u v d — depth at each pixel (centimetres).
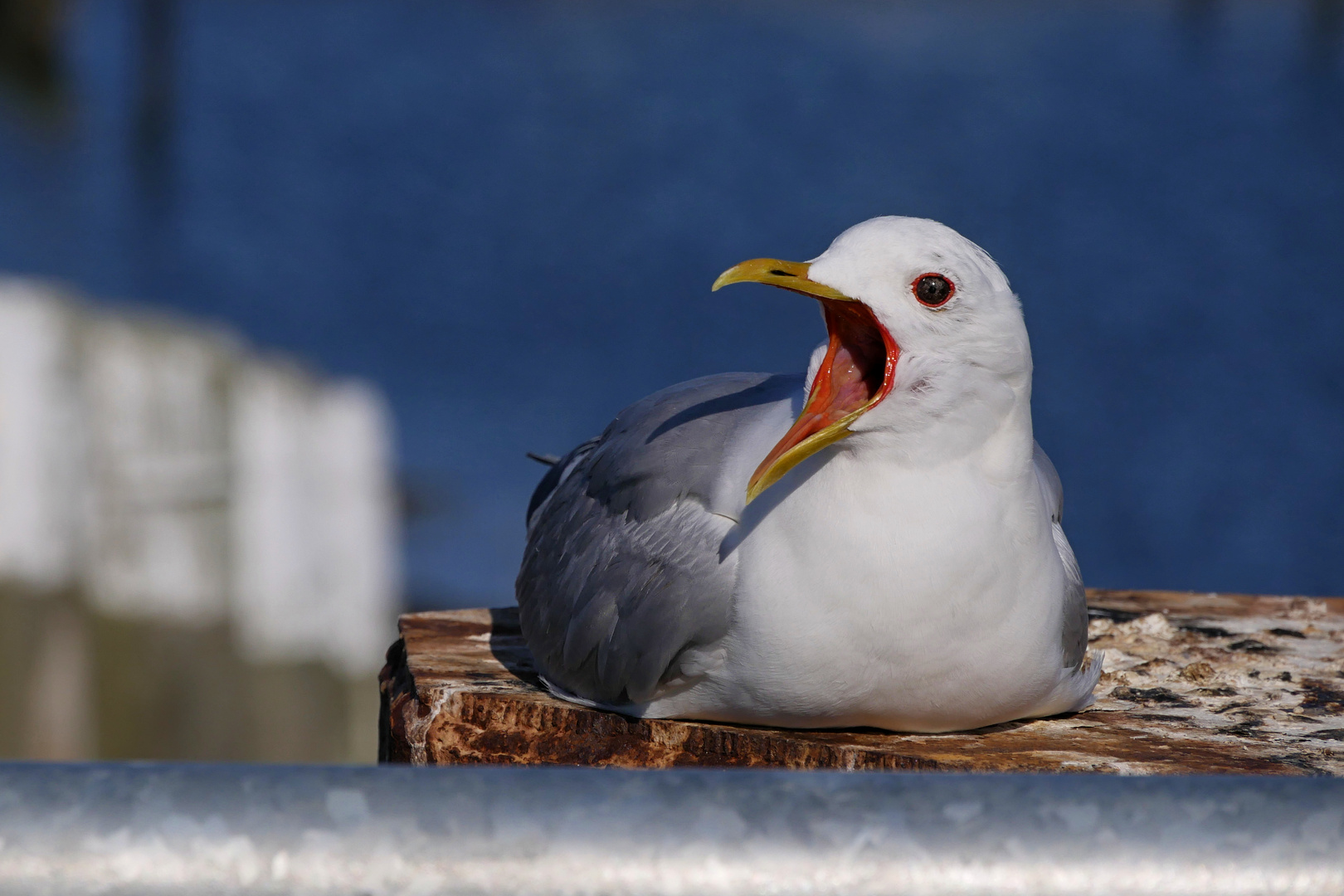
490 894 206
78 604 1185
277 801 209
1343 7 6762
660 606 506
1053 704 546
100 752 1193
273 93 5741
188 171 4778
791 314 3772
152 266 3953
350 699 1288
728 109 5478
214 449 1232
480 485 2592
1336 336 3341
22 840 203
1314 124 5147
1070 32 6556
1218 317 3450
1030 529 484
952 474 471
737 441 522
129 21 5909
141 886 203
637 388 3362
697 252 4209
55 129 4875
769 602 485
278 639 1254
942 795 216
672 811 212
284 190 4669
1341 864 208
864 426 462
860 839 211
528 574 588
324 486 1280
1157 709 588
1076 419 2912
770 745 522
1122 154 4784
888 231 459
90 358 1195
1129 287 3634
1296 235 4016
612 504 544
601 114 5488
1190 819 211
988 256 469
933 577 470
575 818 211
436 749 567
